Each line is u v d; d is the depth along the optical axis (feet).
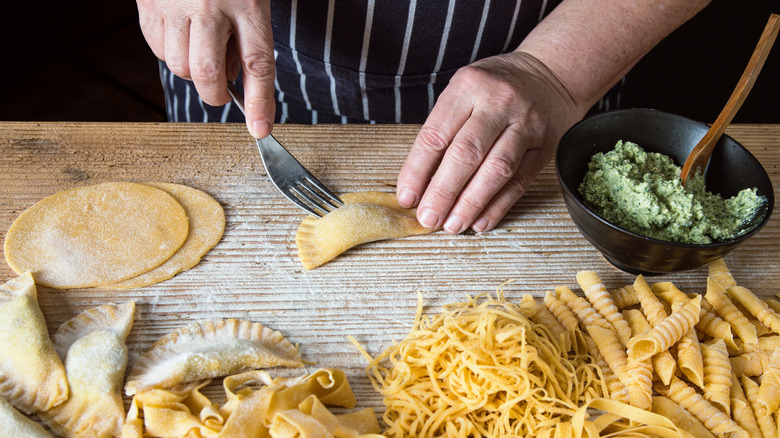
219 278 3.77
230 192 4.24
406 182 4.04
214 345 3.34
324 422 2.91
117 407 3.09
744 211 3.73
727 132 4.92
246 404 2.96
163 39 4.05
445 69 5.11
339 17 4.69
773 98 8.85
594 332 3.45
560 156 3.78
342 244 3.87
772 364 3.34
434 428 3.11
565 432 3.06
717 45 9.19
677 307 3.50
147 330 3.50
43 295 3.59
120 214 3.96
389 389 3.25
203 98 3.89
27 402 3.05
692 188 3.81
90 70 9.66
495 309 3.51
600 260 4.06
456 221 3.98
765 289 3.98
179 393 3.13
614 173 3.76
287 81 5.24
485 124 3.94
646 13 4.45
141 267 3.71
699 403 3.22
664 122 4.06
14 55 9.67
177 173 4.32
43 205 3.96
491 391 3.12
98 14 10.34
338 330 3.59
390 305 3.73
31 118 8.94
